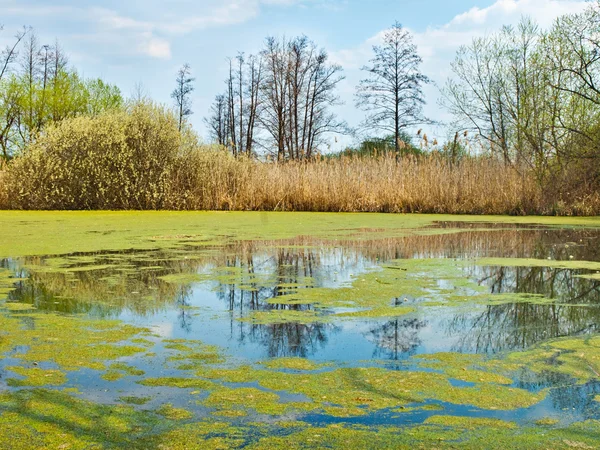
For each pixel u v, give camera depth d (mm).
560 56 12477
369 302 3385
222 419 1774
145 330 2781
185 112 30312
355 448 1583
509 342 2605
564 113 12289
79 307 3246
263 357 2381
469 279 4113
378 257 5234
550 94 12664
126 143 13117
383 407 1881
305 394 1987
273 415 1810
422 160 13477
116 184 12969
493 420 1778
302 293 3621
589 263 4805
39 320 2951
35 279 4074
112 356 2377
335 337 2680
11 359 2332
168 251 5574
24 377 2125
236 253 5480
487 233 7668
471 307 3279
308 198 13188
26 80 29406
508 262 4883
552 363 2322
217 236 6957
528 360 2359
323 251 5668
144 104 13703
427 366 2281
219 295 3568
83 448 1581
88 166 12781
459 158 13336
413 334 2725
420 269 4531
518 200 11930
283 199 13281
